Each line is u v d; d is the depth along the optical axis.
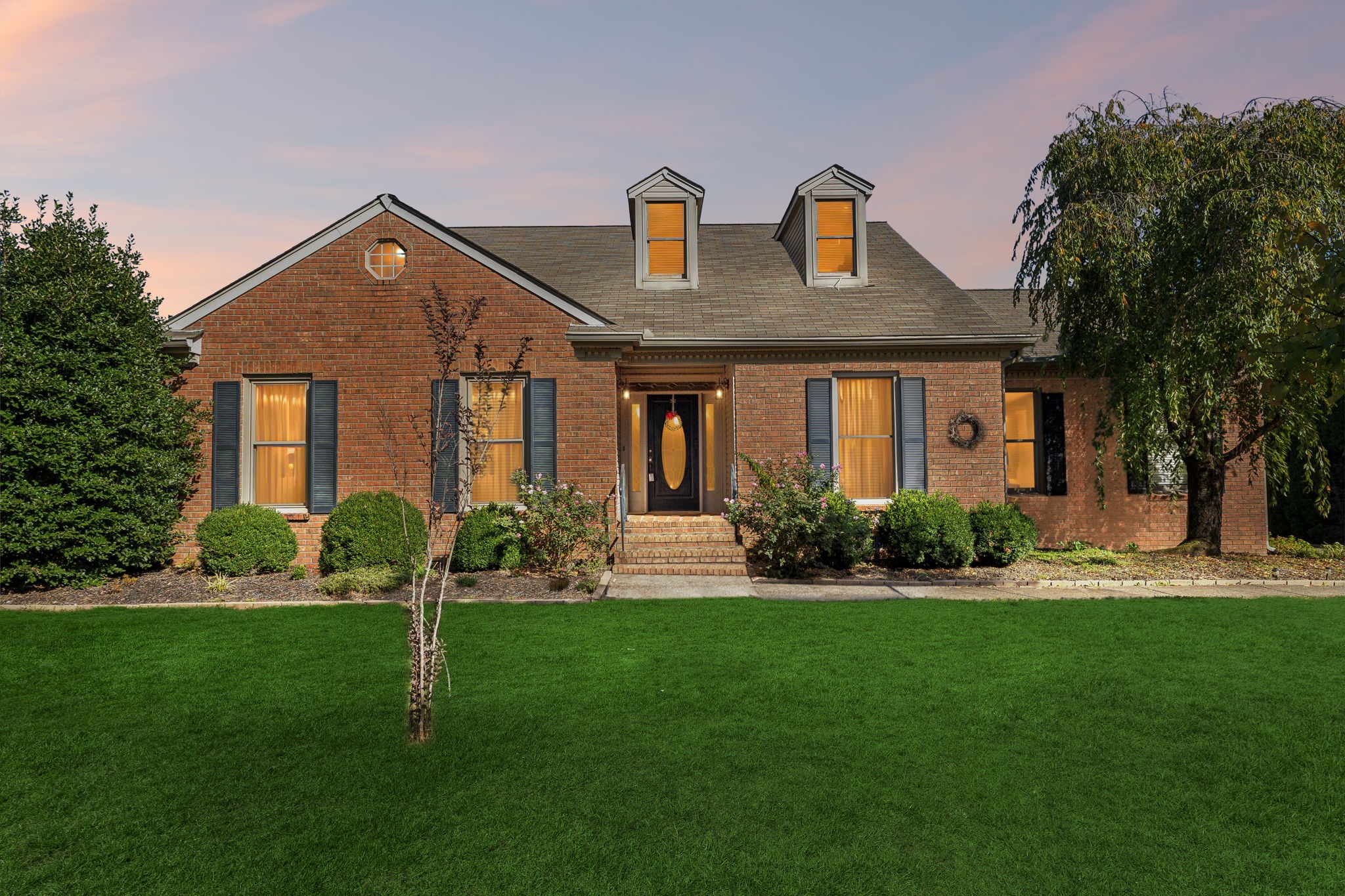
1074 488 14.67
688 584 10.72
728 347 12.84
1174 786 3.98
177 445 11.55
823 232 14.84
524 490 11.48
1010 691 5.60
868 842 3.40
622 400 14.85
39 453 9.97
